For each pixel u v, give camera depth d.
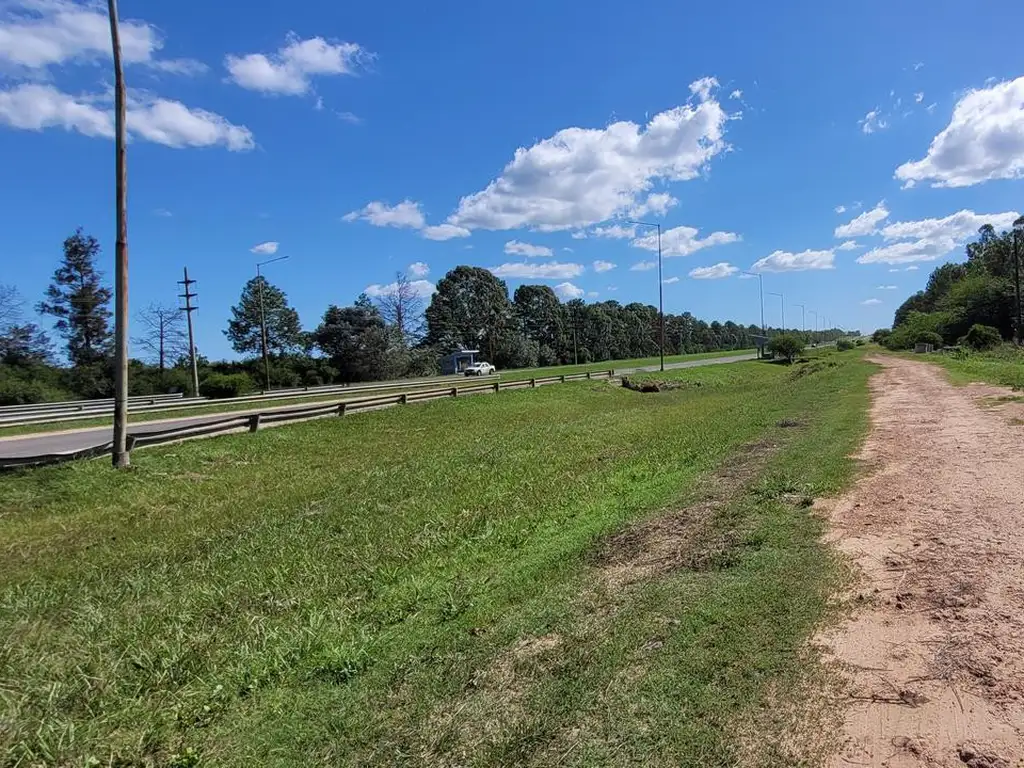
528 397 31.52
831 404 19.05
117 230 13.75
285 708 4.09
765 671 3.58
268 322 83.81
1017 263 53.16
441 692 3.86
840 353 74.06
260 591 6.52
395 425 22.17
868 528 6.10
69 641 5.54
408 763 3.21
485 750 3.19
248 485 13.40
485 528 8.40
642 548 6.38
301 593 6.32
